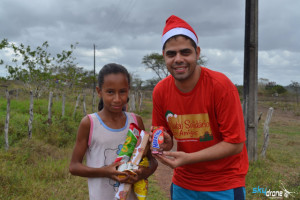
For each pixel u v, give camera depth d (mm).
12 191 4145
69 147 7051
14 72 11367
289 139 11602
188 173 2289
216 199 2199
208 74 2076
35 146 6246
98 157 2004
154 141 1927
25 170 5008
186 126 2195
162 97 2270
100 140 1999
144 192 1951
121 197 1844
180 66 1948
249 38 6887
